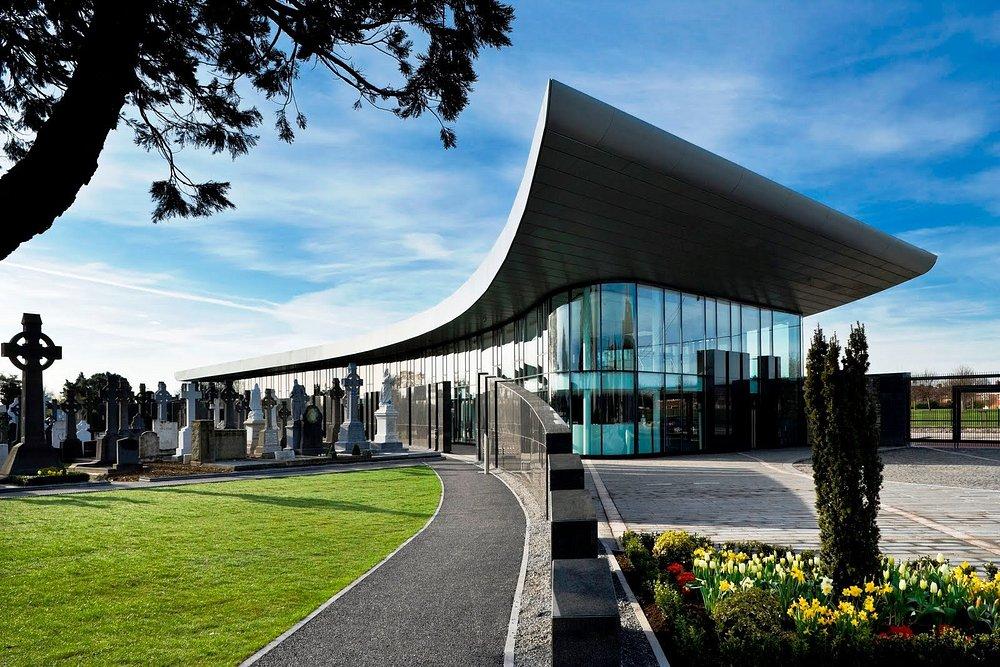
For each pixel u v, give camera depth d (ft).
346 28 21.49
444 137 24.97
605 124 45.75
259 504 42.45
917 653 13.37
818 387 18.47
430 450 103.60
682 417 87.30
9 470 58.95
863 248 75.00
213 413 123.24
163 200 24.16
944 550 26.81
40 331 61.93
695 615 16.38
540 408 39.96
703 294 93.61
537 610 19.10
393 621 18.57
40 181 12.88
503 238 70.03
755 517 35.06
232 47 23.43
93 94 13.35
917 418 136.05
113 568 25.05
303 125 26.45
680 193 55.06
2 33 20.83
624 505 39.81
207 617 19.29
